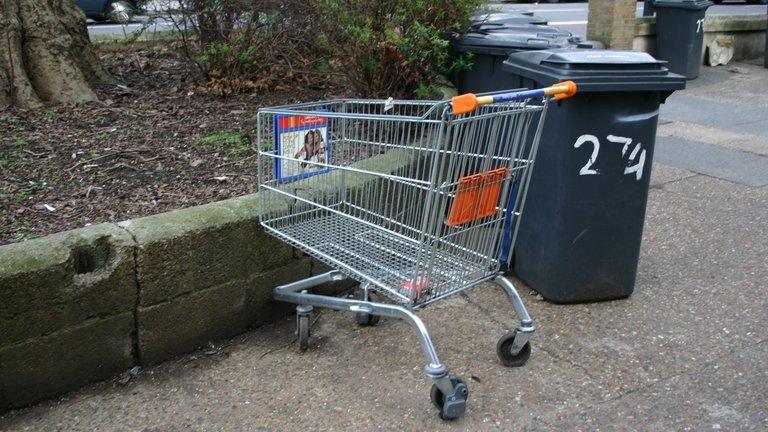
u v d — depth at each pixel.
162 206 4.53
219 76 7.21
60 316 3.41
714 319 4.19
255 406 3.47
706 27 12.02
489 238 3.56
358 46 5.88
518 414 3.37
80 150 5.43
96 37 8.64
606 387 3.57
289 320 4.27
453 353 3.89
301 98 7.06
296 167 4.00
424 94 5.96
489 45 5.72
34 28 6.38
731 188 6.28
